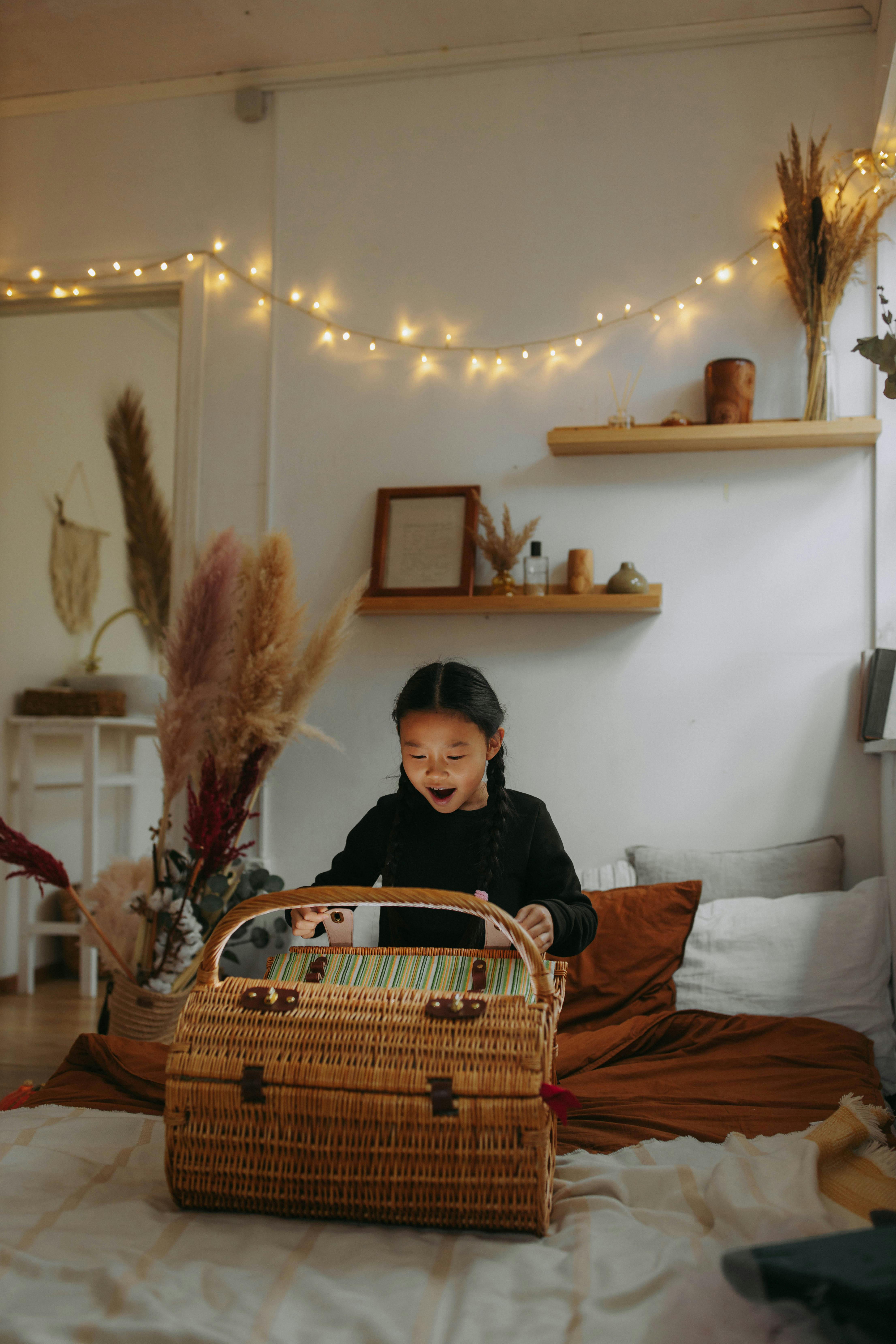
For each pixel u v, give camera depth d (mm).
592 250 2703
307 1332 924
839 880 2404
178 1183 1147
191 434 2879
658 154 2678
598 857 2592
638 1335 901
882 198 2443
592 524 2656
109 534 4496
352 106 2852
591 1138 1485
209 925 2367
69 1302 970
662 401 2646
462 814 1515
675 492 2623
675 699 2586
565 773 2621
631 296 2676
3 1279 1003
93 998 3361
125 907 2293
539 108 2744
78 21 2676
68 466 4195
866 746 2443
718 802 2553
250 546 2807
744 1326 846
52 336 4109
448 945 1467
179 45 2777
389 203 2816
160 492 4809
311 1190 1125
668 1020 1967
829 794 2508
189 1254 1070
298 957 1317
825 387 2477
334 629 2455
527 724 2646
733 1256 826
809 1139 1304
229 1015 1159
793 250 2492
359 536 2771
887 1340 724
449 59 2770
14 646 3771
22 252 3027
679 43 2660
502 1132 1084
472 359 2746
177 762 2373
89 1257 1060
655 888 2266
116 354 4570
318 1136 1105
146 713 3863
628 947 2180
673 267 2660
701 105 2660
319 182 2861
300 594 2789
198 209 2934
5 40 2760
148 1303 948
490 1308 959
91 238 2992
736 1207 1121
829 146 2586
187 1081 1132
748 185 2631
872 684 2383
